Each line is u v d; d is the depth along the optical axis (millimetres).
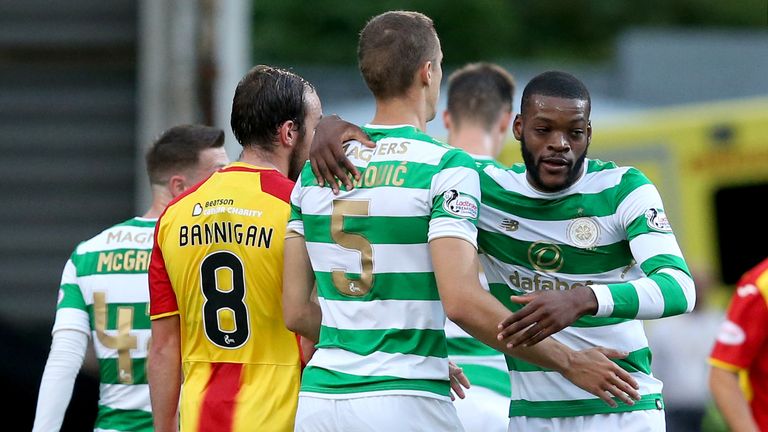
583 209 14172
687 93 48562
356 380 13453
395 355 13477
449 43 86250
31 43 28266
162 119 27188
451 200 13461
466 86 19406
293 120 15125
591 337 14141
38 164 28672
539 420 14414
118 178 28641
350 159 13992
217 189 14953
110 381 17109
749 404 18078
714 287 34000
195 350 14984
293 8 81500
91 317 17250
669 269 13250
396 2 83875
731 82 48562
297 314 14305
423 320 13578
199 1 27125
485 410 17500
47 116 28578
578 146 13820
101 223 28766
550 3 96125
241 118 15125
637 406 14219
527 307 12680
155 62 27234
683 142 34406
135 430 16938
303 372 14141
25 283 28844
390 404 13297
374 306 13609
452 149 13875
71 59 28281
